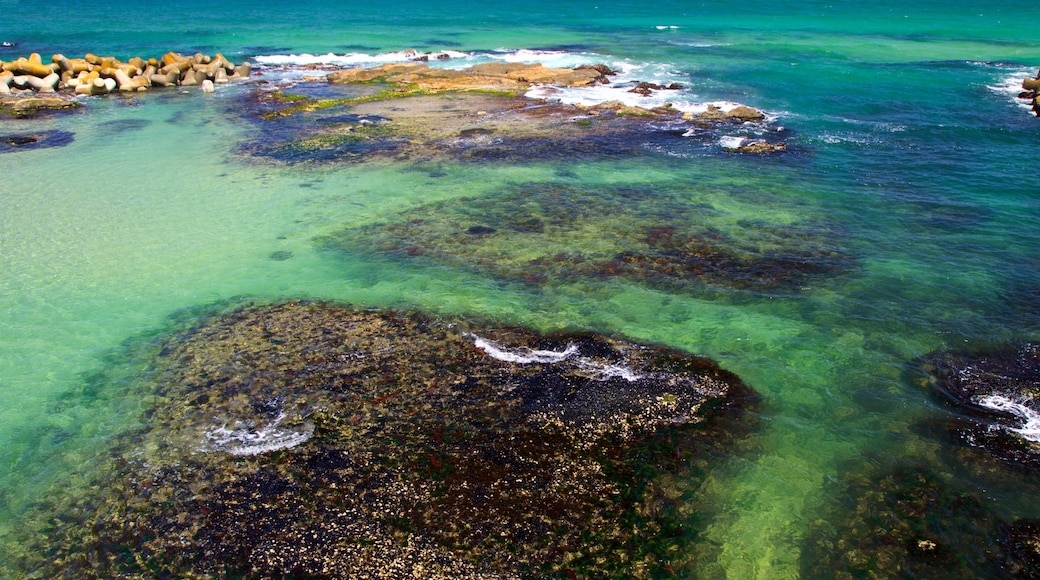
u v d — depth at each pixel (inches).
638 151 1138.7
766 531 392.8
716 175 1019.3
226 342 589.6
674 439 462.0
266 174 1033.5
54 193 951.6
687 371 539.8
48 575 373.1
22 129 1300.4
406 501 410.0
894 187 963.3
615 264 726.5
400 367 544.4
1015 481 427.8
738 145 1167.6
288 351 571.5
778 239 789.9
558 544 381.4
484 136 1223.5
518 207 888.9
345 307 644.1
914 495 418.3
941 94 1550.2
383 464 438.9
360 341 583.8
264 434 471.5
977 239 786.8
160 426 485.7
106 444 470.6
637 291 669.9
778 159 1095.0
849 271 711.7
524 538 385.1
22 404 516.7
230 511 407.8
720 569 368.8
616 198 921.5
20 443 475.5
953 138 1202.6
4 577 371.6
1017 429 474.6
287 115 1406.3
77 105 1508.4
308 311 638.5
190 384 532.1
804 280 692.7
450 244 778.8
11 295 675.4
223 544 386.0
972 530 392.5
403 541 383.6
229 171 1049.5
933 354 565.0
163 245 787.4
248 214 878.4
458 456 444.1
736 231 812.0
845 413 493.0
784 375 537.0
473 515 399.9
